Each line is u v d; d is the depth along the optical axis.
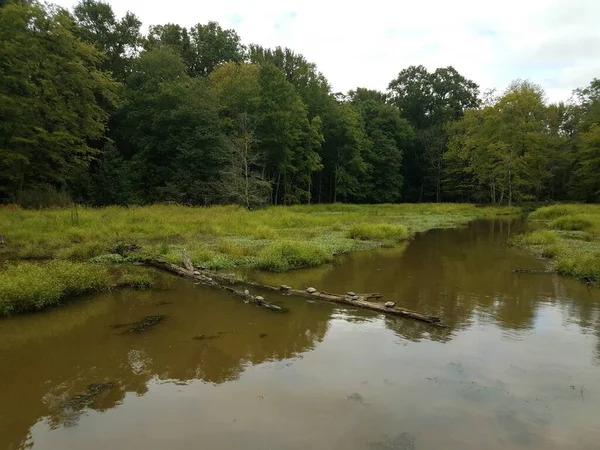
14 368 5.59
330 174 53.56
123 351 6.14
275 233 18.03
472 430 4.09
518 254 14.77
